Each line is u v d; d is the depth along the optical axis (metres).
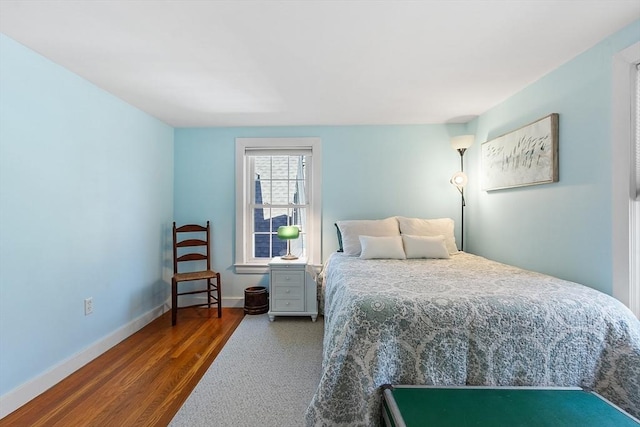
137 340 2.79
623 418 1.23
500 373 1.46
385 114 3.29
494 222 3.04
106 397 1.92
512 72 2.29
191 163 3.76
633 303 1.72
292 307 3.30
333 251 3.71
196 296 3.76
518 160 2.60
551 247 2.29
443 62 2.13
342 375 1.44
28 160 1.92
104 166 2.60
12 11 1.55
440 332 1.48
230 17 1.61
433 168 3.66
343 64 2.15
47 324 2.04
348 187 3.70
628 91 1.72
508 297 1.59
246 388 2.02
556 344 1.47
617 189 1.77
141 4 1.50
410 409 1.27
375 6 1.52
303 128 3.72
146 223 3.22
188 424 1.68
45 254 2.04
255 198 3.89
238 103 2.93
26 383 1.89
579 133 2.03
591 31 1.76
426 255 2.99
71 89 2.25
